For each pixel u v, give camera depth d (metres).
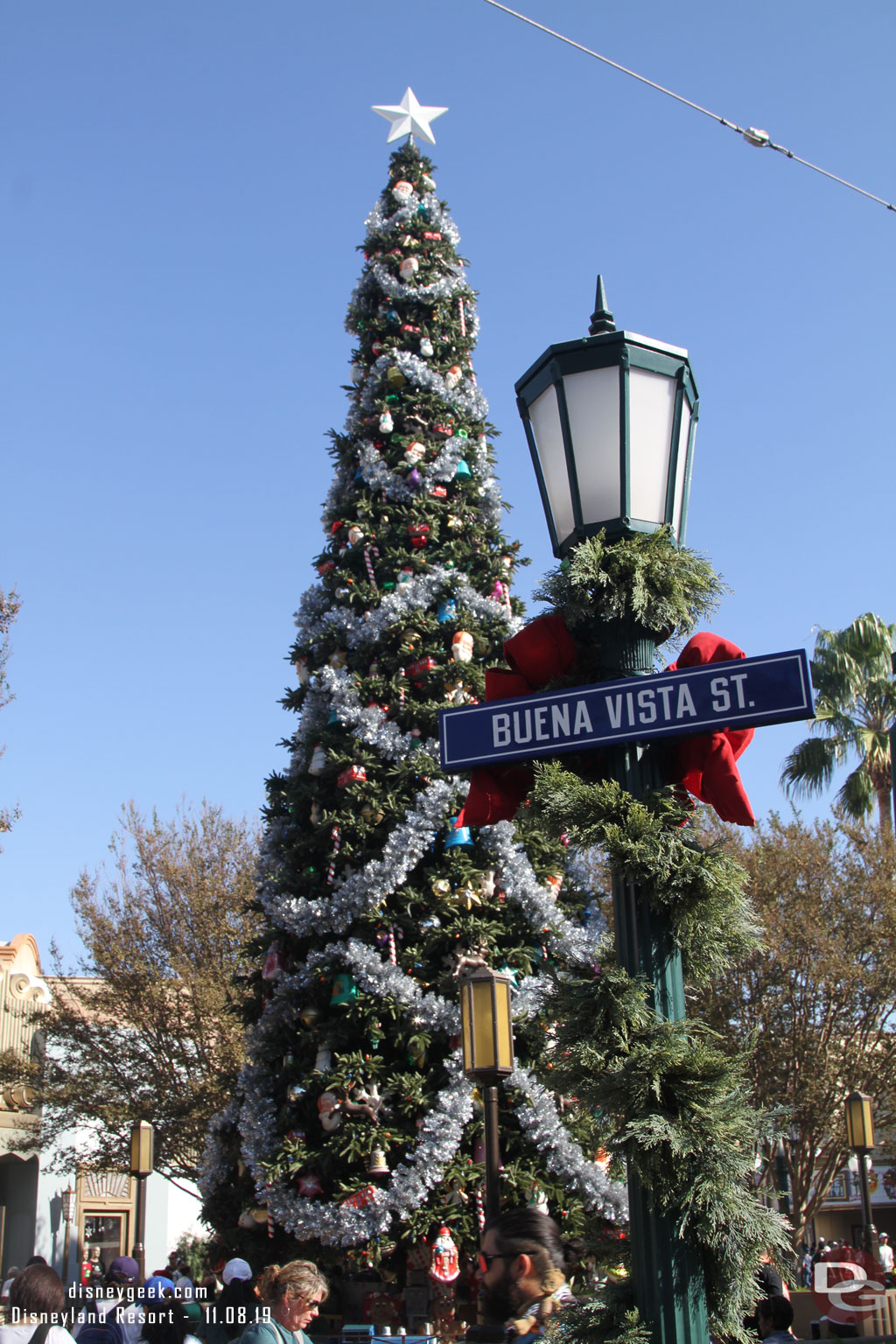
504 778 3.88
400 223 14.88
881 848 21.80
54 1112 22.38
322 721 12.27
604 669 3.74
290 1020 11.14
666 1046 3.18
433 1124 9.88
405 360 13.69
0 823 15.37
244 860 23.62
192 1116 20.38
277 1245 10.59
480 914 10.98
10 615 15.94
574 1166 9.92
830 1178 20.86
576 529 3.75
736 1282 3.08
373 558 12.89
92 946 22.59
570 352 3.79
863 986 20.50
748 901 3.49
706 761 3.54
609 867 3.52
